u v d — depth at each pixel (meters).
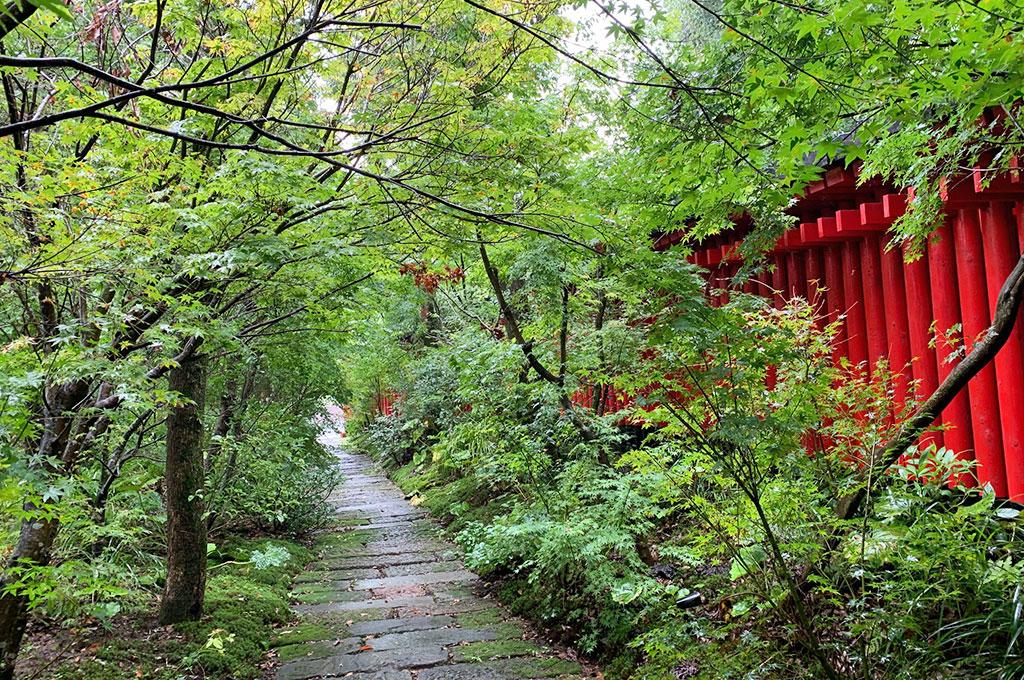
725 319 3.07
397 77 3.81
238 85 3.72
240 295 4.11
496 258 6.08
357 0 3.27
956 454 4.19
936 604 3.17
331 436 24.98
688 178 2.94
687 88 2.21
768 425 3.03
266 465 7.98
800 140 2.60
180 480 5.26
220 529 8.31
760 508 3.12
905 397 3.83
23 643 4.52
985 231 4.22
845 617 3.20
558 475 5.51
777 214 3.92
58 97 3.13
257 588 6.12
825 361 3.68
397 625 5.48
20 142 3.17
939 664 2.85
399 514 10.48
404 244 3.91
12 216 2.79
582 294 5.62
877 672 3.02
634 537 5.05
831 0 2.83
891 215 4.35
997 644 2.87
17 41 3.43
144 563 5.91
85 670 4.16
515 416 6.00
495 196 3.49
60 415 3.21
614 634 4.49
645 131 3.24
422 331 10.77
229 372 7.62
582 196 4.66
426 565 7.52
